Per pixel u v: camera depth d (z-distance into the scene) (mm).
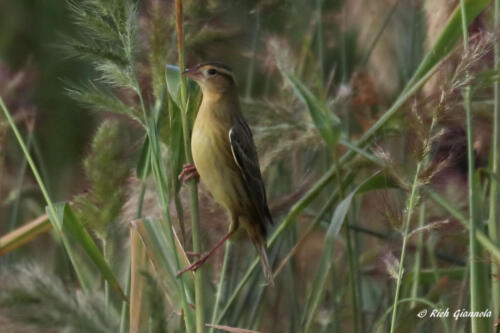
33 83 14109
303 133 10156
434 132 10336
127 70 8172
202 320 8305
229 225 10672
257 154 10164
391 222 8336
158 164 8164
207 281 11539
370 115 12375
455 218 10281
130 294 8727
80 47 8195
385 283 11438
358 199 13180
